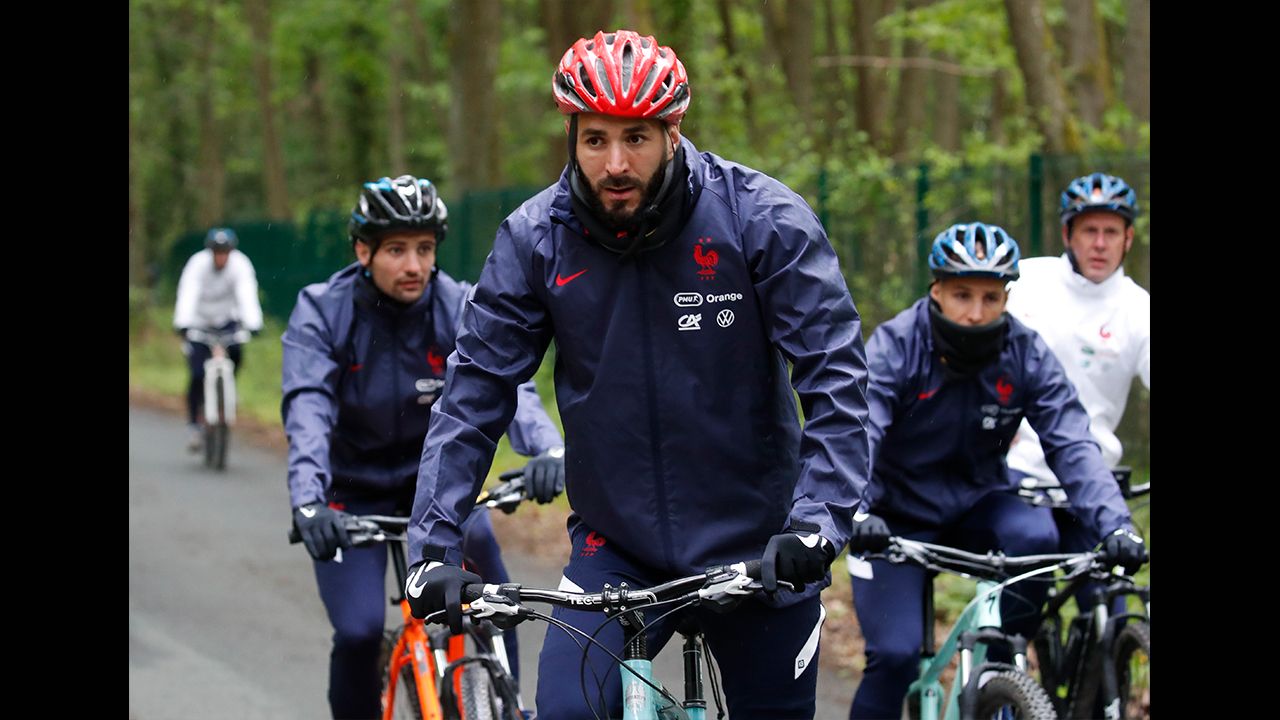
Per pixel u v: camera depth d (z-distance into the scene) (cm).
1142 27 2711
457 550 863
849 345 859
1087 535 1308
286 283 6381
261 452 3719
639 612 848
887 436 1241
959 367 1202
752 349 887
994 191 2453
